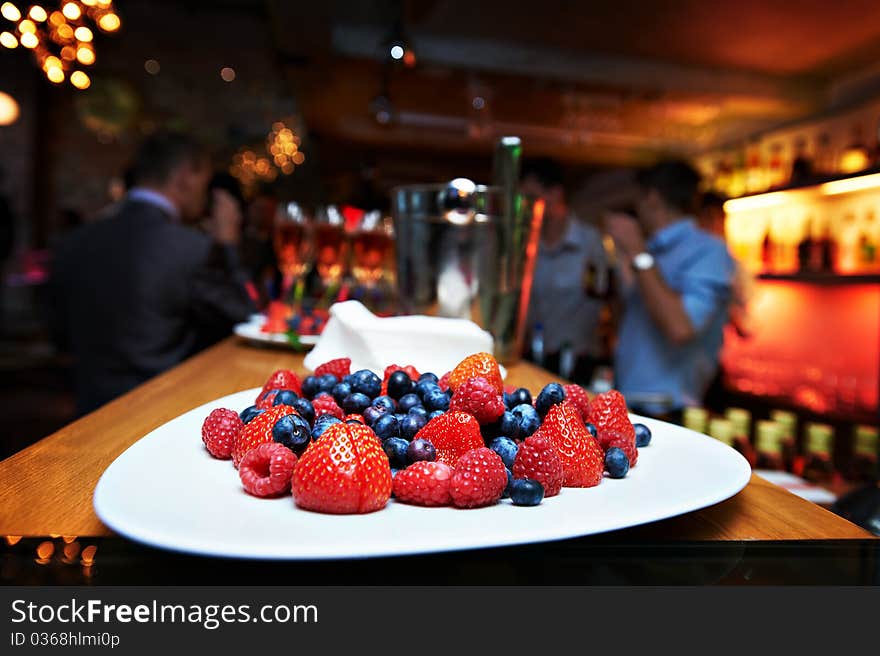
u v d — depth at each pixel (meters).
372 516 0.46
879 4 2.72
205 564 0.42
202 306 2.10
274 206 3.63
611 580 0.41
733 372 3.21
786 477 1.19
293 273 2.02
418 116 4.80
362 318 1.03
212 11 9.23
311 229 1.96
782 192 2.63
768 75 3.72
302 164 9.08
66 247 2.17
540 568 0.42
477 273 1.28
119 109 8.55
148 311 2.03
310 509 0.48
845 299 2.80
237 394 0.85
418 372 0.93
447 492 0.50
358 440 0.48
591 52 3.66
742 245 3.47
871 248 2.62
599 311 3.28
